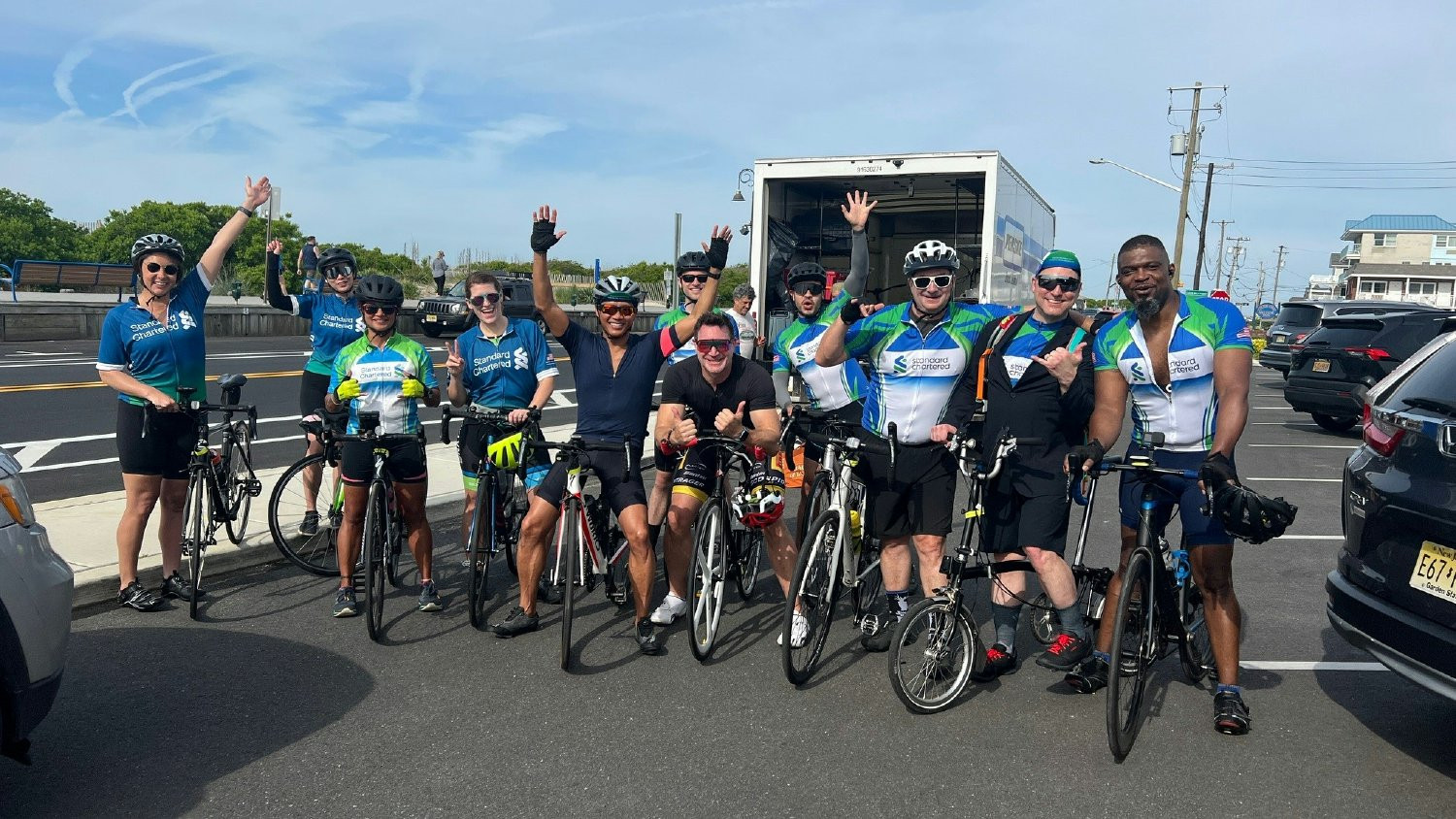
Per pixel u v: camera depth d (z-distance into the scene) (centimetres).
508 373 596
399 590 591
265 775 354
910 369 492
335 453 570
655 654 488
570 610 462
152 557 584
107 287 2747
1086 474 399
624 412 507
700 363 517
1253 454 1227
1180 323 401
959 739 394
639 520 491
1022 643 517
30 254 5359
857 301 497
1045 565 443
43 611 322
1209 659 457
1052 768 370
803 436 536
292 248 4512
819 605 471
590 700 429
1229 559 406
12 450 979
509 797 342
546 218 494
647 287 4653
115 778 350
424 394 542
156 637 497
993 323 471
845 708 424
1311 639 522
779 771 363
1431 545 357
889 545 509
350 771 359
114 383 516
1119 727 371
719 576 505
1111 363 421
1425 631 351
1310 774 367
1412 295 8600
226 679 443
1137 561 389
